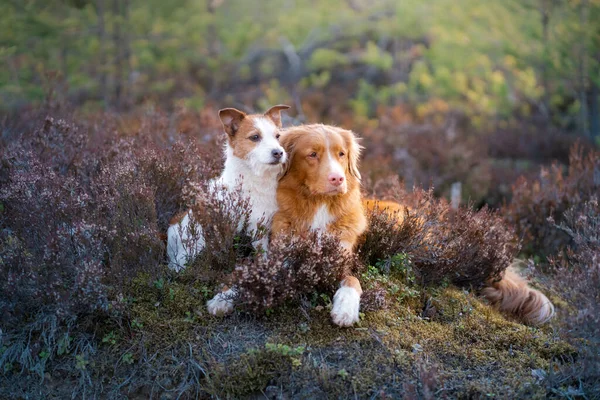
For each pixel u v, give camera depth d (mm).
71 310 3936
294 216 4535
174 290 4285
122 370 3936
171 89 13914
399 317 4316
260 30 16344
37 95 9766
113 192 4590
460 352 4066
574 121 12969
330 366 3816
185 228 4609
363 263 4785
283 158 4418
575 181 6664
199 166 5371
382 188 6984
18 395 3887
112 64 13227
